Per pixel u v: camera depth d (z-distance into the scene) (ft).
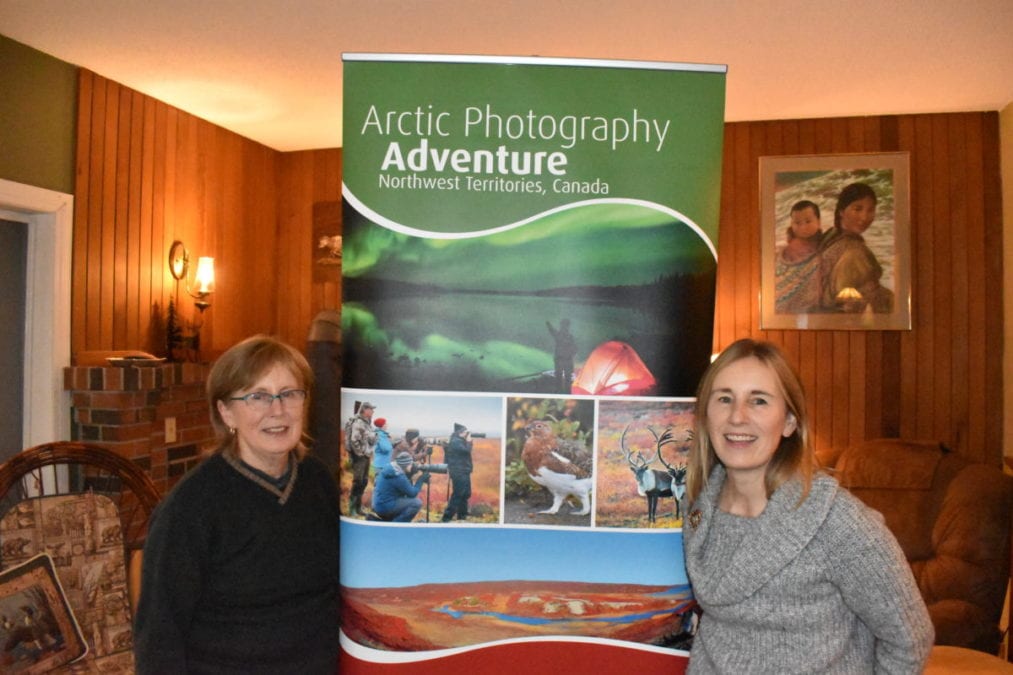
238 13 9.98
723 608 3.93
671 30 10.35
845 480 11.61
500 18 10.07
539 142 4.04
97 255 12.31
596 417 4.06
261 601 4.60
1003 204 13.55
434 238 4.03
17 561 6.70
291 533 4.72
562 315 4.05
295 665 4.62
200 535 4.48
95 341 12.28
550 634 4.08
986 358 13.66
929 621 3.80
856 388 14.12
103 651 6.81
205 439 13.43
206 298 14.52
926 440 12.48
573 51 11.21
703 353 4.11
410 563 4.05
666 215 4.05
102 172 12.39
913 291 13.94
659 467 4.10
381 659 4.07
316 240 17.20
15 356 11.51
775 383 4.01
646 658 4.12
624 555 4.09
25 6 9.71
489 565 4.06
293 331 17.35
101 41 10.91
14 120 10.89
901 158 13.87
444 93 4.02
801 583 3.82
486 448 4.05
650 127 4.05
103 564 7.05
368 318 4.06
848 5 9.46
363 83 4.03
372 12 9.95
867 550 3.73
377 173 4.03
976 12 9.63
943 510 10.34
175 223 14.11
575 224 4.05
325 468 5.16
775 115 14.11
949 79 12.12
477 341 4.04
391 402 4.05
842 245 14.07
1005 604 11.35
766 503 4.03
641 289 4.06
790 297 14.28
